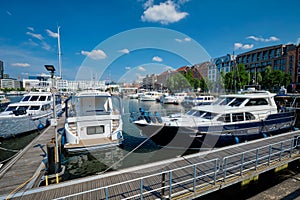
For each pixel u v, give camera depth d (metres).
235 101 9.38
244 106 8.82
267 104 9.59
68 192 4.34
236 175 5.22
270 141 8.11
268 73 46.72
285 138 8.55
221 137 7.85
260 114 9.02
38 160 6.74
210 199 5.31
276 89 44.41
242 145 7.52
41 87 18.09
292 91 35.59
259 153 6.80
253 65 63.16
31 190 4.32
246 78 43.12
